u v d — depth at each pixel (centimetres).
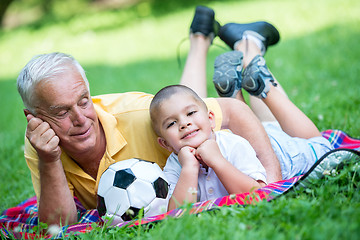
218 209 444
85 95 488
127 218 475
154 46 2105
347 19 1853
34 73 470
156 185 485
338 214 392
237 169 496
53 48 2431
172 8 2909
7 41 2895
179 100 516
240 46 747
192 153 508
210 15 809
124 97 583
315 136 626
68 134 489
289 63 1379
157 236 396
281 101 631
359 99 907
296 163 576
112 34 2545
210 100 582
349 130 748
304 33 1778
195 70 777
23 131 1154
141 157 551
